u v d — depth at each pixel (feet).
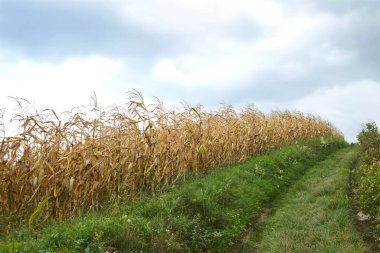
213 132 53.78
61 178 34.01
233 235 33.12
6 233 30.45
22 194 34.42
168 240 27.86
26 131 34.96
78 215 32.99
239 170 50.24
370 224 33.60
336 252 26.84
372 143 65.00
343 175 52.85
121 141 39.11
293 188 49.85
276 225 34.88
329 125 121.29
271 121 77.82
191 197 35.40
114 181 37.01
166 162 41.16
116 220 28.40
